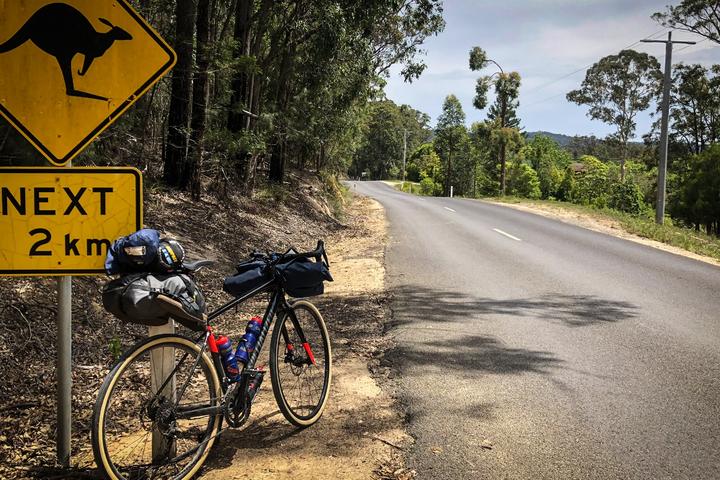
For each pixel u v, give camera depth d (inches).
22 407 162.6
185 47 463.2
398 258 485.1
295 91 817.5
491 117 2628.0
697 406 175.6
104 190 127.7
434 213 996.6
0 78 124.1
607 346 239.6
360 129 1241.4
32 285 226.2
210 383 135.6
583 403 177.2
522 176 3415.4
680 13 1722.4
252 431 155.3
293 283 154.8
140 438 143.5
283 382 176.2
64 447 133.0
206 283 345.7
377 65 1014.4
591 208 1090.1
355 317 283.1
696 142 2122.3
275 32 754.2
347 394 182.4
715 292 361.1
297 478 130.9
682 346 240.4
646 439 152.9
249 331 148.9
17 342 193.0
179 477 127.6
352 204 1332.4
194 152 506.3
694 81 2041.1
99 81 127.1
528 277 402.6
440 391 185.8
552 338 250.8
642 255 519.5
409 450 145.2
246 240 480.7
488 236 639.1
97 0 125.6
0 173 125.5
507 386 190.9
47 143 126.6
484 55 2559.1
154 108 524.1
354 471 134.3
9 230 126.2
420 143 5605.3
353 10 669.3
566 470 136.2
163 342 125.8
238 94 629.0
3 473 129.9
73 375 188.7
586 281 390.9
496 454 143.6
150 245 120.2
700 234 804.6
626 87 2305.6
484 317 287.0
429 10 898.1
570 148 6023.6
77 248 128.0
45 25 124.6
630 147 2529.5
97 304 247.8
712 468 138.0
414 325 269.0
